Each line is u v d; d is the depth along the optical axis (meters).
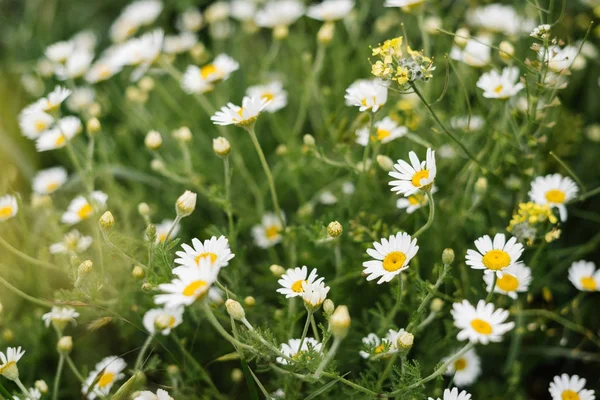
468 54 0.82
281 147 0.86
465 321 0.67
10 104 0.97
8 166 0.90
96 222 0.79
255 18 0.98
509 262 0.70
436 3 0.87
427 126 0.83
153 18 1.02
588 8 0.92
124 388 0.70
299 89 0.94
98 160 0.94
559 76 0.76
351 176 0.80
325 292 0.68
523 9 0.90
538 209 0.73
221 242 0.70
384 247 0.71
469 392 0.79
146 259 0.77
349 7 0.90
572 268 0.78
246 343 0.70
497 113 0.85
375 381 0.73
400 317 0.79
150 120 0.94
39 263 0.77
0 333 0.81
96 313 0.76
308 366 0.68
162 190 0.92
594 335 0.81
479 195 0.77
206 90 0.86
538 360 0.81
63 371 0.81
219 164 0.92
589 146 0.88
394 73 0.71
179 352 0.79
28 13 1.07
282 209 0.90
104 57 1.01
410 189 0.70
